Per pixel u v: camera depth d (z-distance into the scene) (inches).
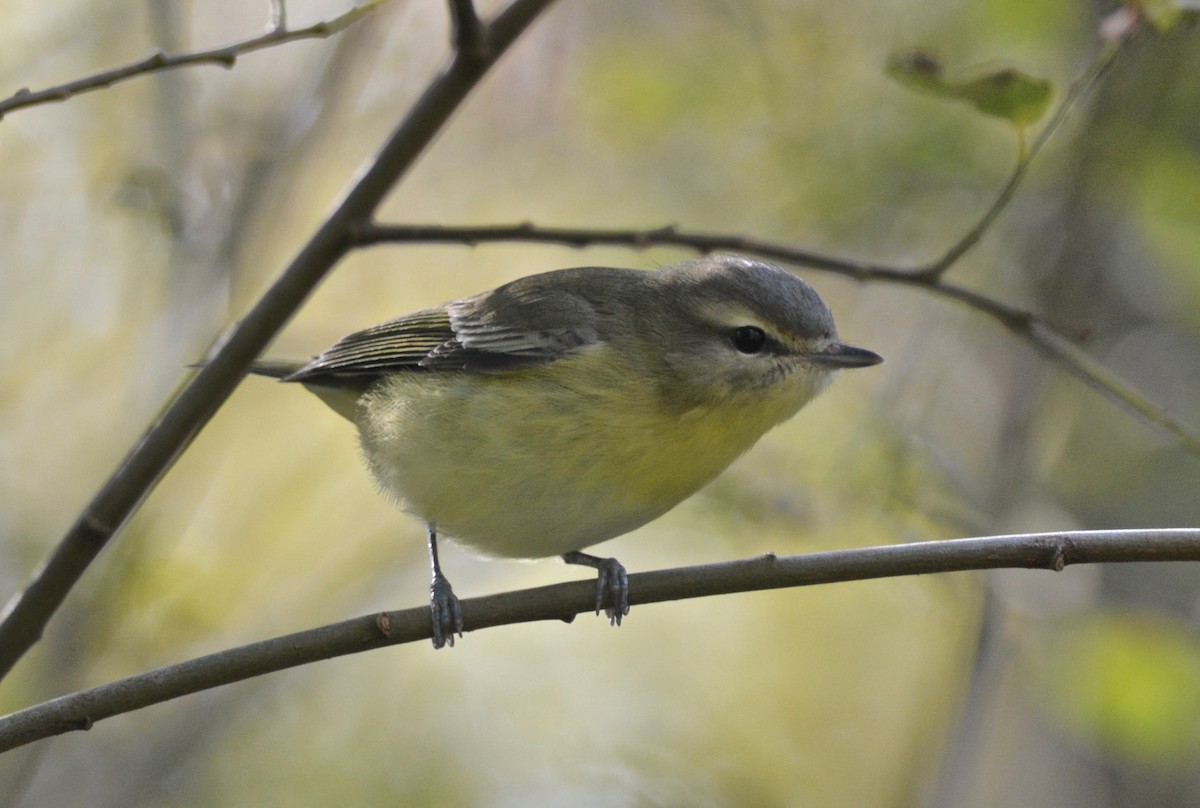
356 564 563.2
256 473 562.6
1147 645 378.6
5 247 518.3
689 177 580.4
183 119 454.3
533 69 573.3
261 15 520.7
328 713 546.9
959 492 475.2
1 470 512.7
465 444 337.1
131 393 506.3
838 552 269.3
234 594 534.3
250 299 465.7
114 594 478.6
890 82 525.7
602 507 337.1
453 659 569.9
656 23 559.8
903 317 548.1
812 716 565.9
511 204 603.5
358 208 300.5
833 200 533.3
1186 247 456.4
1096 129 470.6
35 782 484.1
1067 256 506.3
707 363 333.7
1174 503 498.3
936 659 542.9
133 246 516.4
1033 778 471.8
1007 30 479.5
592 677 571.2
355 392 384.2
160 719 516.1
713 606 592.4
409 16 571.2
